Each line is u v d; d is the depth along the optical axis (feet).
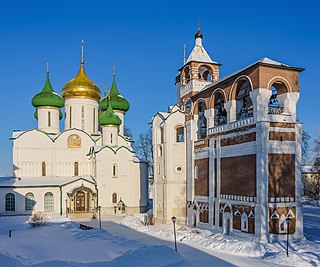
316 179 274.36
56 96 215.72
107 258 95.91
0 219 170.71
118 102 241.14
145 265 84.99
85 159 213.25
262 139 109.60
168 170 158.71
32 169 203.00
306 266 85.20
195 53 168.96
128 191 205.16
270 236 107.86
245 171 116.37
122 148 205.57
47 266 84.48
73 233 139.95
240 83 125.80
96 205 196.34
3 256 96.84
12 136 203.41
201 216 142.51
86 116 225.35
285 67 115.44
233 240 109.81
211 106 141.38
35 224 157.99
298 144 115.03
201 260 92.48
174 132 161.48
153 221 160.97
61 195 192.44
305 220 158.92
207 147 141.08
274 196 109.81
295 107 116.78
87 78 228.02
